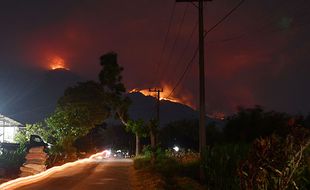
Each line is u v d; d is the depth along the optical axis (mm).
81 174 31266
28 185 23594
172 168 31312
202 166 23312
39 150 32938
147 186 22938
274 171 8664
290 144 8750
